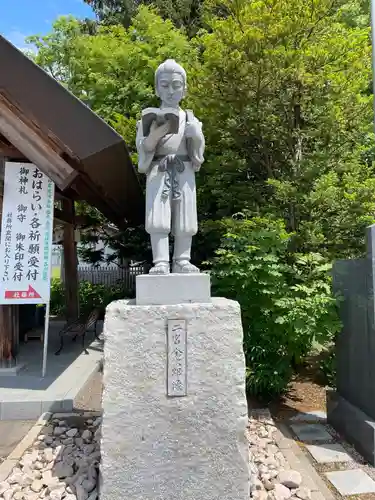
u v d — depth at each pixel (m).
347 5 8.70
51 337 9.09
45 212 5.80
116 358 2.98
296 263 6.33
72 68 12.92
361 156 8.91
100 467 2.95
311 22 6.78
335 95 6.93
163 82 3.31
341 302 4.69
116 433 2.95
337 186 7.08
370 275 3.96
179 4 15.24
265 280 5.09
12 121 5.26
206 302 3.16
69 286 9.44
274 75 6.71
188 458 3.00
